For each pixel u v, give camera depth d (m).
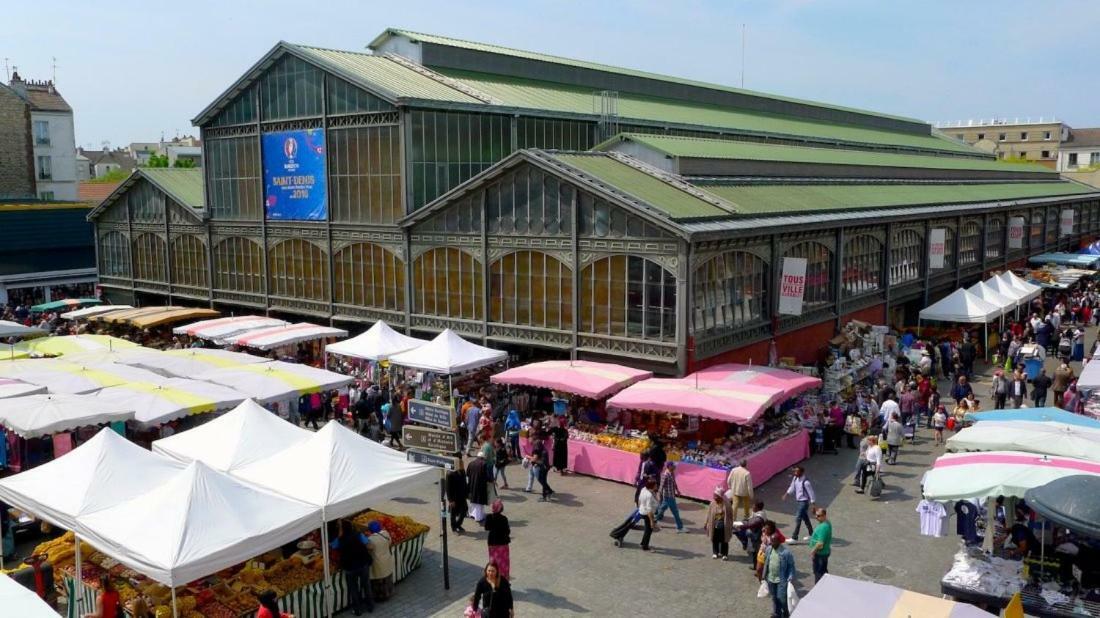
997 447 16.66
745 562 18.47
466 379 30.81
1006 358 38.22
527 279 29.94
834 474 24.41
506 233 30.28
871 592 11.33
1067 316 47.62
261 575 15.86
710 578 17.61
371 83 34.09
